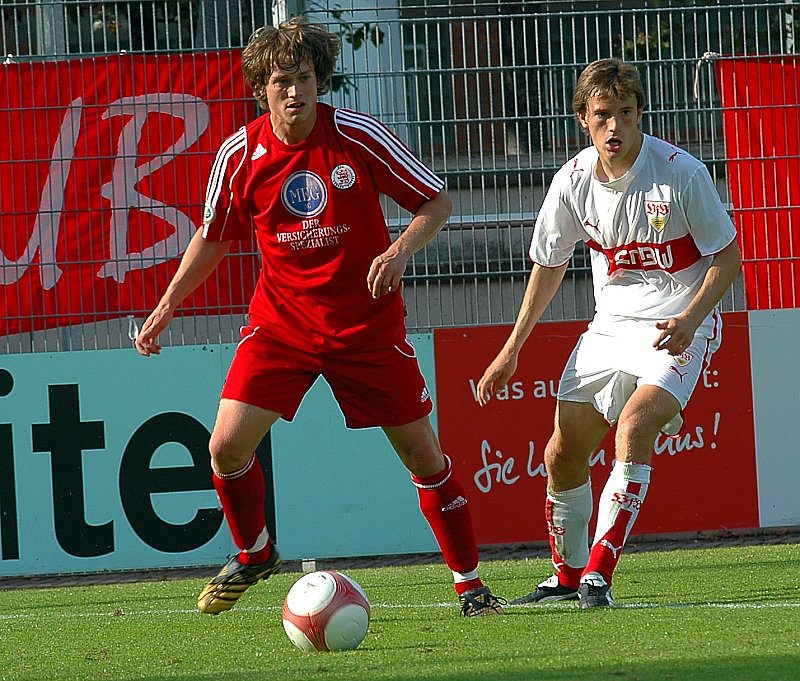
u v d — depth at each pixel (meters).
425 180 14.90
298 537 26.31
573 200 16.52
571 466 16.97
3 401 26.12
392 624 15.27
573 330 26.56
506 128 27.19
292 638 13.07
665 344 15.12
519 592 19.67
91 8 27.75
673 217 15.92
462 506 15.54
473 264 27.41
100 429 26.20
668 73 26.94
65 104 26.14
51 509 26.16
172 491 26.30
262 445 26.28
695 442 26.62
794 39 27.00
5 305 26.27
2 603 22.78
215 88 26.31
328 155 14.80
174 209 26.30
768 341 26.72
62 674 12.46
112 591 23.70
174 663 12.82
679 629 13.37
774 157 26.75
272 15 28.58
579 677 10.30
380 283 14.10
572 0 27.66
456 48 27.53
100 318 26.36
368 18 29.59
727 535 29.20
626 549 27.66
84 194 26.25
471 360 26.52
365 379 15.12
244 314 26.34
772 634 12.80
